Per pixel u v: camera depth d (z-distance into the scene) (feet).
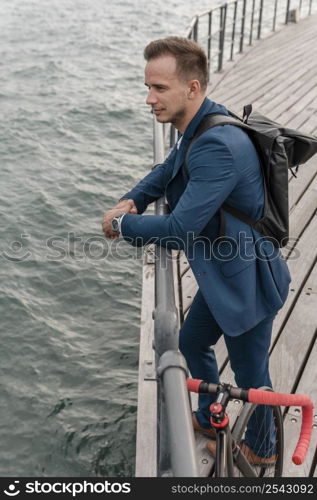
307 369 11.79
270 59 38.78
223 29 35.09
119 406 17.94
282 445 8.86
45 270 24.06
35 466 16.07
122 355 20.06
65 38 61.16
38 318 21.66
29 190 30.27
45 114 40.42
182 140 7.55
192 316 8.85
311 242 16.35
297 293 14.20
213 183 6.95
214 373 9.31
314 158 21.72
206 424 9.77
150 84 7.20
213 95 30.86
